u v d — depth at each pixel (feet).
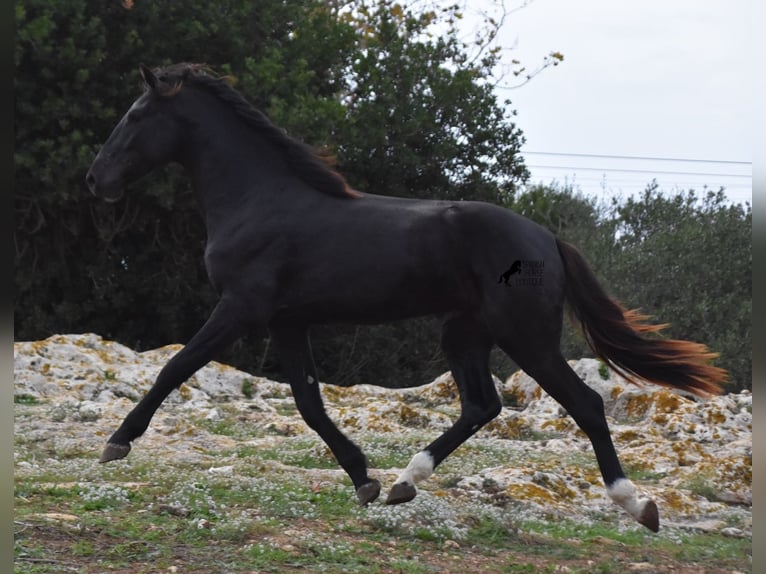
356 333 71.46
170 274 69.21
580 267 21.34
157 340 70.64
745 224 92.79
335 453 21.76
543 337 20.36
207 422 35.99
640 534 22.86
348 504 22.47
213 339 20.80
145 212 67.21
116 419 33.83
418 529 20.53
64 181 60.85
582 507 25.54
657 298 90.27
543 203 78.84
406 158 72.59
